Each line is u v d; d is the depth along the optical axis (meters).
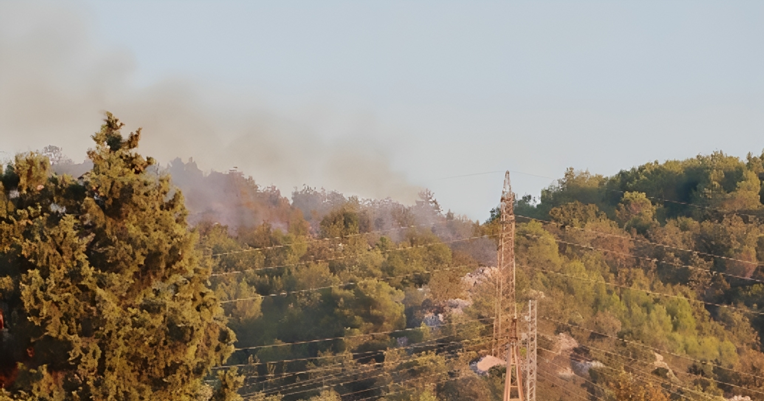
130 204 31.77
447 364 88.81
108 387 29.02
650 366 89.62
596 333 98.81
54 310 28.98
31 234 30.03
